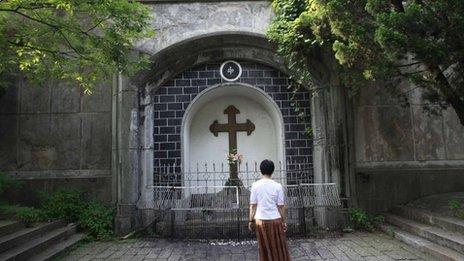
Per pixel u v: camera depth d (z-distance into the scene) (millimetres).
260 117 11922
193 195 10352
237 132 11789
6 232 7516
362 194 10656
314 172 10719
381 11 7156
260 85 10984
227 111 11852
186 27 10438
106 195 10430
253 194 5789
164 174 10562
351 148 10672
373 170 10781
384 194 10711
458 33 6375
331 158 10320
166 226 9875
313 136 10734
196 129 11789
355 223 9977
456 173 11008
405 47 6473
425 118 11094
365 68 7746
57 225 9109
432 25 6441
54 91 10797
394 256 7418
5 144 10531
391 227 9453
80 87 10844
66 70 8734
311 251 8039
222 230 9648
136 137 10250
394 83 10297
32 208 9352
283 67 10883
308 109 10945
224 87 11008
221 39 10570
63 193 9922
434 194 10781
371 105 11000
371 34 7289
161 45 10320
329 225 9859
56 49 7918
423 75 7953
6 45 7719
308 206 9703
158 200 9820
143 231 9758
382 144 10898
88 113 10766
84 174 10516
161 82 10805
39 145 10586
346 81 8875
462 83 7332
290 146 10836
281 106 10961
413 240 8055
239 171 11180
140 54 10242
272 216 5625
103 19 7566
